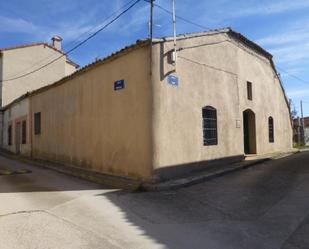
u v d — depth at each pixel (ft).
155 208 21.91
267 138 53.42
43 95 54.03
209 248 15.12
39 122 55.72
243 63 46.55
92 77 38.37
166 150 30.14
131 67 31.71
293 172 34.24
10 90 78.74
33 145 58.13
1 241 16.05
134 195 25.77
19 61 80.38
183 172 31.89
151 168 29.07
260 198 23.99
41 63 83.61
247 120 50.16
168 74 31.07
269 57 55.72
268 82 55.42
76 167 41.60
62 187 29.89
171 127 30.94
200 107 35.42
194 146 33.83
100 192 27.14
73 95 43.14
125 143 32.30
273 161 44.11
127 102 32.12
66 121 45.14
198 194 25.61
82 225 18.45
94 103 37.78
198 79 35.50
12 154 66.39
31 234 16.99
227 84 41.45
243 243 15.70
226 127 40.11
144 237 16.56
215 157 37.17
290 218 19.25
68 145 44.37
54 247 15.23
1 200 24.59
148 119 29.55
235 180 30.78
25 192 27.68
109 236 16.69
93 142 37.99
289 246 15.24
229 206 22.16
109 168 34.68
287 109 64.28
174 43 31.50
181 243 15.75
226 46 42.06
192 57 34.81
